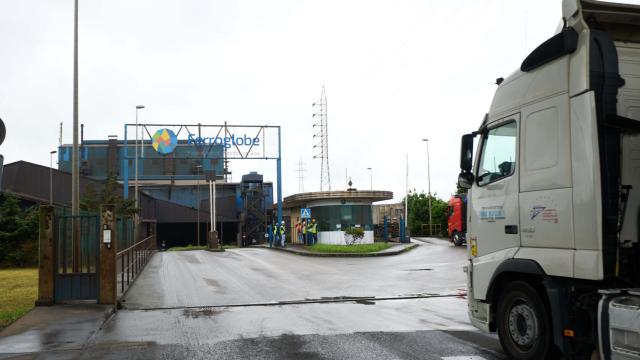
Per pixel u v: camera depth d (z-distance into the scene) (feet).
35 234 89.81
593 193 19.11
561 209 20.49
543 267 21.01
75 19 60.23
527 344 21.95
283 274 66.59
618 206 19.22
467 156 25.95
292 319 34.58
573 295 20.03
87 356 24.88
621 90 21.16
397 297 44.60
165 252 133.49
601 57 19.94
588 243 19.26
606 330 18.13
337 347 26.35
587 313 19.77
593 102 19.43
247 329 31.35
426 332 29.86
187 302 42.83
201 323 33.42
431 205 186.91
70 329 30.45
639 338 16.96
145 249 86.89
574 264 19.65
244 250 136.87
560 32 21.17
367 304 41.04
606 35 20.13
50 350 25.89
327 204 128.06
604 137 19.44
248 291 49.96
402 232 139.33
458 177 26.21
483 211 25.09
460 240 125.08
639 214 19.98
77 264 39.14
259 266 79.71
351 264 81.61
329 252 104.37
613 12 21.58
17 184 138.92
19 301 41.65
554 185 20.90
